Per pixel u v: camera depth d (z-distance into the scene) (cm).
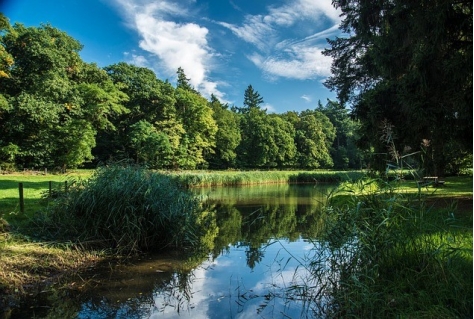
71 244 609
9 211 815
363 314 332
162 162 3547
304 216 1128
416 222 410
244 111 7219
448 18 773
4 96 2622
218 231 890
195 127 4181
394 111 901
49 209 713
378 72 1339
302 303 407
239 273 534
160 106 3875
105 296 439
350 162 5966
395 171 438
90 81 3447
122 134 3744
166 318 372
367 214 417
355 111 1035
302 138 5747
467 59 704
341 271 392
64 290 457
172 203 735
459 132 805
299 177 3391
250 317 371
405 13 875
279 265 573
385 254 387
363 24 1146
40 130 2778
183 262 600
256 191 2261
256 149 5150
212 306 406
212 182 2816
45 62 2781
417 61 786
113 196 672
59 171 2686
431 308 301
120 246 647
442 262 351
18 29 2795
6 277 459
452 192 1112
